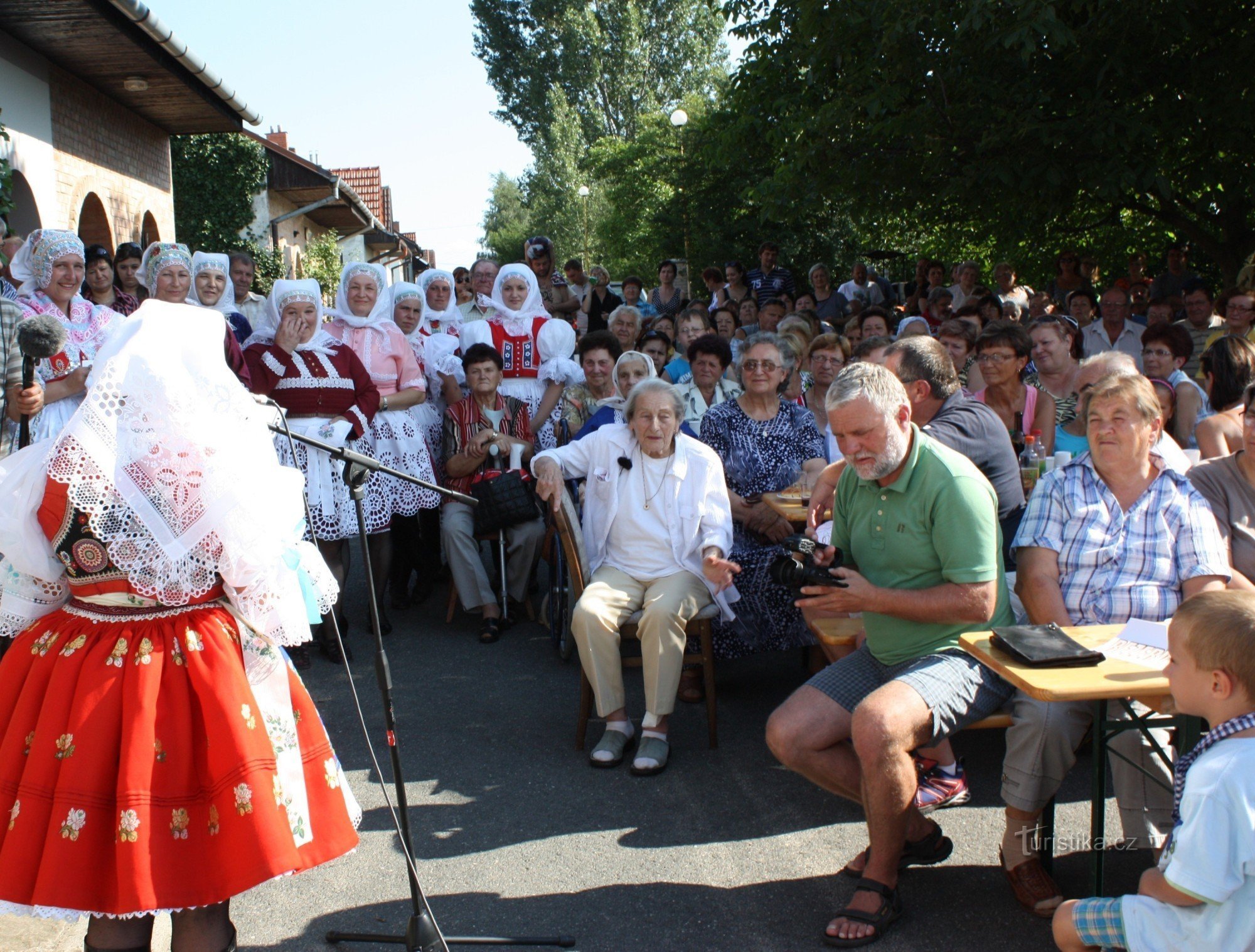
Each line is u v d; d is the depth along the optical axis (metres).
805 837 3.61
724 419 5.28
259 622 2.43
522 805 3.92
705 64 40.81
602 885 3.33
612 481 4.64
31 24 8.96
